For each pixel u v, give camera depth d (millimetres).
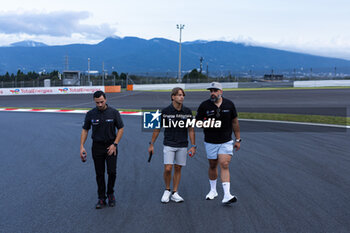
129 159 7570
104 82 60312
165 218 4160
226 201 4473
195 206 4570
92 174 6395
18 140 10484
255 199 4793
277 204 4574
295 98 28906
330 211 4293
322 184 5457
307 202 4637
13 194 5199
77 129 12773
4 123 15258
